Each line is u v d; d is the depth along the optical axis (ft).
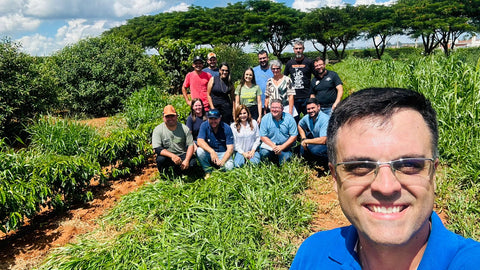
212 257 10.53
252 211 13.74
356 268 3.16
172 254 10.74
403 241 2.65
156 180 18.58
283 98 22.04
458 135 17.67
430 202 2.71
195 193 14.87
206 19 182.91
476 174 14.74
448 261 2.63
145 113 28.94
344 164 2.82
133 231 12.59
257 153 19.01
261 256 10.85
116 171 19.30
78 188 16.72
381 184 2.61
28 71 29.30
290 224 13.26
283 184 16.08
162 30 191.62
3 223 13.24
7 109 26.78
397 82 27.96
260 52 23.99
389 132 2.64
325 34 168.66
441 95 20.40
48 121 23.49
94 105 37.19
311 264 3.56
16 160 15.03
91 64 37.04
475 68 20.95
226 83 22.71
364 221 2.77
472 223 12.26
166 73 55.06
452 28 144.46
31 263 12.29
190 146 18.37
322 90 22.47
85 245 12.30
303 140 18.99
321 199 15.76
